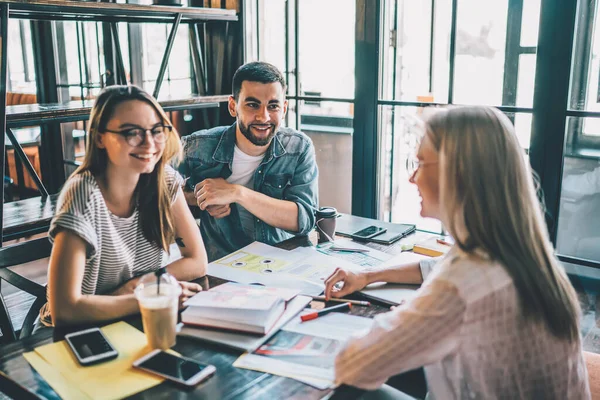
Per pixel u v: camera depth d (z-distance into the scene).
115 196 1.43
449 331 0.91
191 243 1.59
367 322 1.24
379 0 2.86
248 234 2.14
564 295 0.95
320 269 1.57
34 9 2.05
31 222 2.13
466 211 0.94
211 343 1.15
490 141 0.94
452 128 0.96
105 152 1.38
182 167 2.17
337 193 3.54
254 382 1.01
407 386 1.70
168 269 1.50
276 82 1.97
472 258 0.93
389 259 1.66
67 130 3.93
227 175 2.14
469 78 2.82
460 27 2.79
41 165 4.01
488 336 0.91
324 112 3.41
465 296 0.90
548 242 0.98
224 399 0.96
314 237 1.91
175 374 1.02
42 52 3.75
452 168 0.95
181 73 3.71
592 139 2.53
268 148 2.10
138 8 2.38
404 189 3.26
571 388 0.99
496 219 0.93
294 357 1.09
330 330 1.20
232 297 1.25
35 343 1.17
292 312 1.27
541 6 2.44
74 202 1.33
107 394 0.97
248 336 1.17
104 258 1.43
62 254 1.28
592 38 2.43
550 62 2.47
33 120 2.15
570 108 2.52
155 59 3.64
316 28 3.27
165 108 2.66
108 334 1.20
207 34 3.40
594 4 2.39
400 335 0.93
